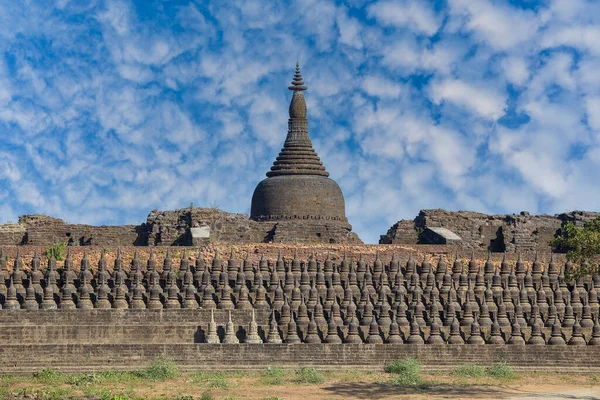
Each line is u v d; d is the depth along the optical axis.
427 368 111.75
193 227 130.75
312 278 120.00
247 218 136.00
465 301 120.56
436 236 133.62
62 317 111.75
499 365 111.25
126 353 106.88
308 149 142.62
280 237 133.50
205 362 108.19
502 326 117.69
